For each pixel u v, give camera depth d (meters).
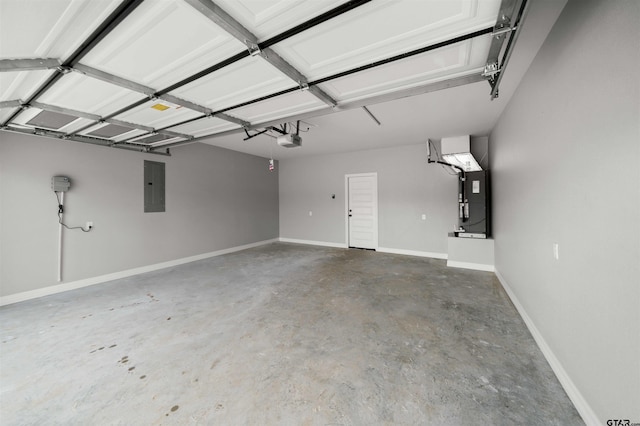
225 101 2.54
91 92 2.27
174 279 4.19
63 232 3.73
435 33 1.55
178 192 5.17
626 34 1.12
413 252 5.88
